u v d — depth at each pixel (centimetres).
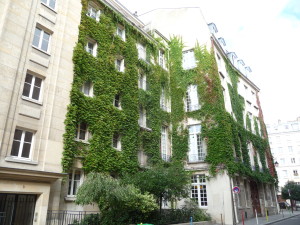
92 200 1239
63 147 1440
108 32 2011
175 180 1534
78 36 1758
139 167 1908
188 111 2447
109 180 1293
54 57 1561
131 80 2072
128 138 1875
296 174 6794
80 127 1619
